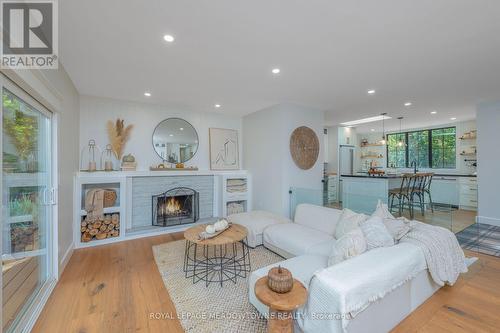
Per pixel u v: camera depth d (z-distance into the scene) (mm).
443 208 3875
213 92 3656
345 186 4289
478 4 1655
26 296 1987
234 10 1729
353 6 1687
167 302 2082
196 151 4879
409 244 1949
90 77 3025
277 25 1921
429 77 3029
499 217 4363
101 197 3537
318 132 4746
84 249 3354
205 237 2488
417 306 1938
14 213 1810
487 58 2500
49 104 2168
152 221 4211
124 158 3977
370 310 1464
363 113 5180
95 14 1756
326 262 2059
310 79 3102
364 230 2102
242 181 5062
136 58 2490
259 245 3350
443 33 2031
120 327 1762
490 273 2570
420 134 7344
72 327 1751
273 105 4441
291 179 4344
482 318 1830
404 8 1708
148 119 4367
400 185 4477
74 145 3395
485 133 4426
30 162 2078
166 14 1770
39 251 2254
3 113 1610
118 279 2477
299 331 1500
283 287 1369
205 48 2287
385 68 2756
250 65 2666
